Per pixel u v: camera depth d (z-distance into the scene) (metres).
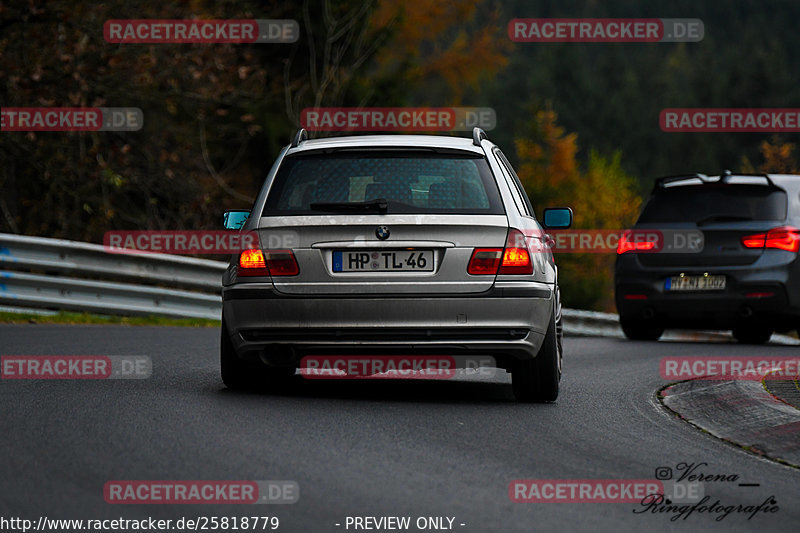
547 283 25.42
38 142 73.00
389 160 25.88
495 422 23.06
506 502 15.88
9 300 48.97
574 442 21.14
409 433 21.16
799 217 47.25
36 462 17.33
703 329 50.06
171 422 21.31
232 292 25.20
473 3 110.62
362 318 24.56
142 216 82.12
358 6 101.75
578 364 37.41
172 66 75.69
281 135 96.75
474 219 24.94
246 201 89.69
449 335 24.67
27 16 70.69
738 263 46.88
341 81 101.50
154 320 53.41
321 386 28.50
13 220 77.25
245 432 20.47
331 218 24.83
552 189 172.50
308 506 15.18
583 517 15.27
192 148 87.25
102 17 75.62
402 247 24.69
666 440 21.97
